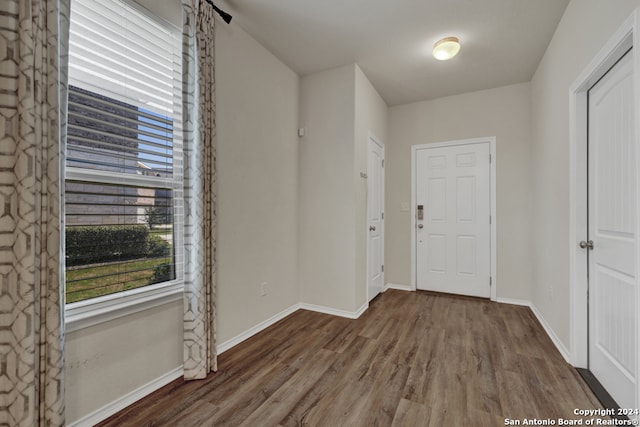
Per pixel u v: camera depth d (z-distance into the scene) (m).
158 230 1.81
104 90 1.53
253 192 2.55
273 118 2.82
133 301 1.61
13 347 1.09
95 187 1.50
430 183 3.88
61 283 1.22
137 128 1.69
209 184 1.96
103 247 1.53
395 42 2.60
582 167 1.93
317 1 2.10
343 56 2.84
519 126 3.41
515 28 2.37
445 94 3.73
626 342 1.50
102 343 1.47
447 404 1.60
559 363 2.02
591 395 1.67
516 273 3.40
